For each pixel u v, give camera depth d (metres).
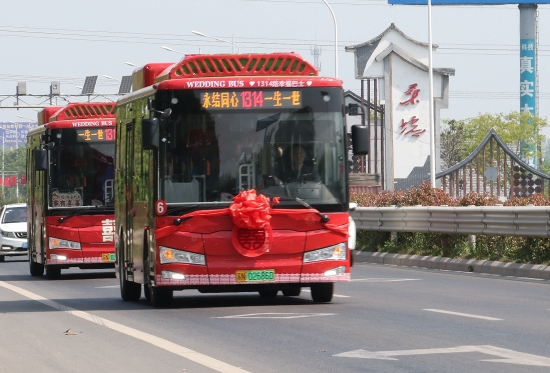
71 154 42.12
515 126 182.00
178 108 26.20
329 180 26.47
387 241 47.97
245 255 25.98
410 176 133.12
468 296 28.95
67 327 23.53
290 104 26.48
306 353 18.14
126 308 28.14
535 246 37.34
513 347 18.45
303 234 26.20
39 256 44.00
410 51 134.12
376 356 17.59
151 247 26.95
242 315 24.89
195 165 26.16
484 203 44.47
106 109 42.94
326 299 27.78
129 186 30.73
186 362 17.45
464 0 137.50
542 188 105.44
